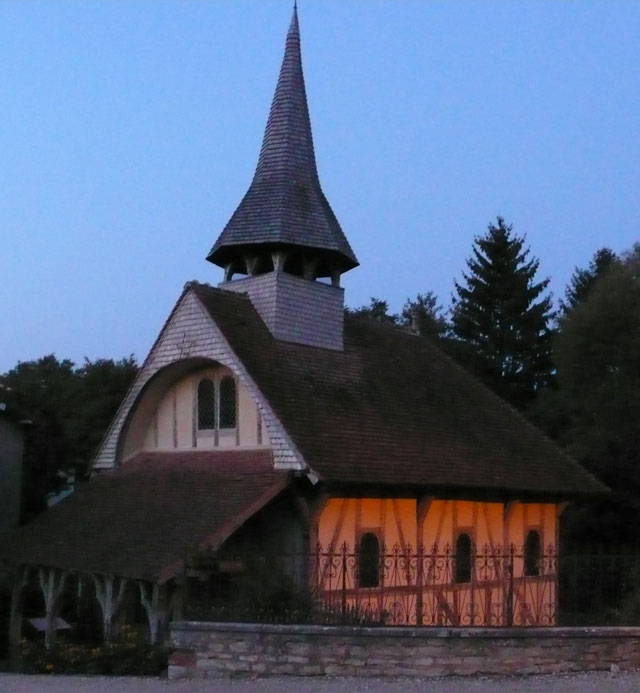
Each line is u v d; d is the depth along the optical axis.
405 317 56.69
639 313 32.69
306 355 21.19
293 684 11.67
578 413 34.34
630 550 30.45
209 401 20.61
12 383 41.38
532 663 12.29
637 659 12.81
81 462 31.47
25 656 15.77
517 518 22.78
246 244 21.48
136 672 14.27
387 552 19.06
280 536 18.02
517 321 48.31
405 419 21.52
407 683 11.63
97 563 17.16
